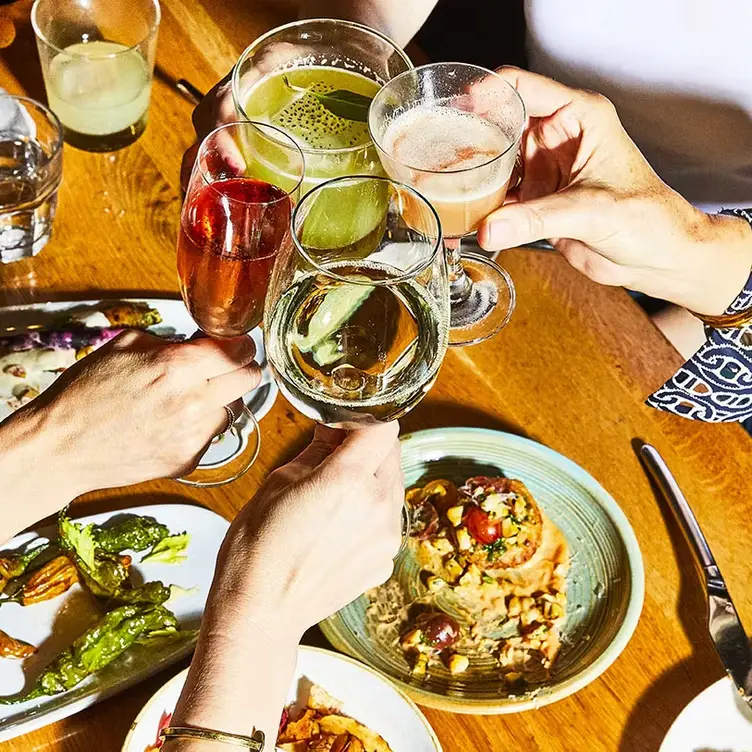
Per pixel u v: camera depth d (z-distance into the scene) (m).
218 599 0.70
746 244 1.15
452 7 2.17
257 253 0.78
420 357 0.69
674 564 0.99
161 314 1.11
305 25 0.98
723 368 1.11
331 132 0.96
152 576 0.93
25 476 0.82
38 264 1.15
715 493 1.04
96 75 1.19
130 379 0.81
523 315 1.15
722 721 0.88
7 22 1.37
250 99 0.98
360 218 0.69
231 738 0.67
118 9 1.27
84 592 0.91
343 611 0.94
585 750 0.87
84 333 1.07
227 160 0.86
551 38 1.48
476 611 0.95
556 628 0.94
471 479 1.00
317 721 0.85
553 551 0.99
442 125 1.00
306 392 0.68
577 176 1.08
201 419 0.84
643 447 1.05
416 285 0.65
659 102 1.46
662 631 0.94
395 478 0.79
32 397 1.02
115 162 1.24
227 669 0.68
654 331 1.15
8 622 0.89
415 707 0.85
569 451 1.06
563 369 1.11
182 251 0.80
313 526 0.71
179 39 1.36
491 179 0.94
